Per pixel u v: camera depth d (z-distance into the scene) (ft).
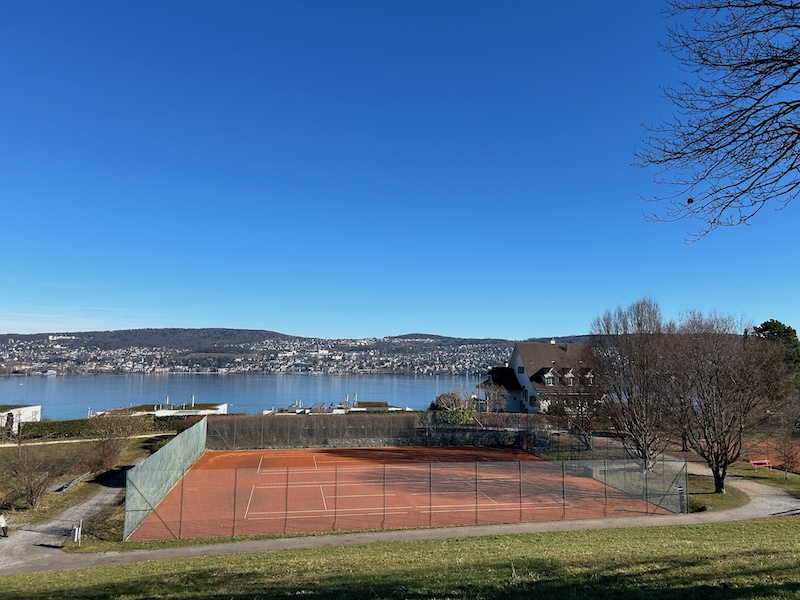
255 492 104.17
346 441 173.68
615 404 118.42
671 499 87.76
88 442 137.59
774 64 25.49
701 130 27.91
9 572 57.11
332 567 42.55
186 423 166.71
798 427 162.40
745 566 32.68
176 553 63.93
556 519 81.20
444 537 69.72
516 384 226.79
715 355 104.06
